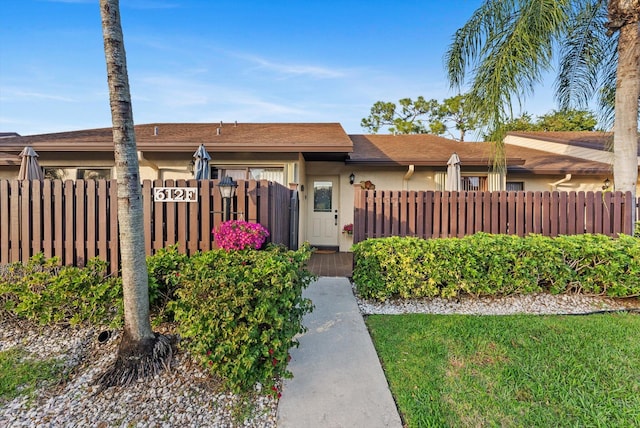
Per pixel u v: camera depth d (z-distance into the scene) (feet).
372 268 16.20
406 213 19.89
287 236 22.39
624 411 7.86
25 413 7.80
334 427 7.51
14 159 30.58
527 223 19.75
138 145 26.13
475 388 8.88
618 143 19.84
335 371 9.86
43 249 14.65
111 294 11.10
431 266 15.78
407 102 71.77
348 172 33.45
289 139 28.22
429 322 13.28
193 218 14.56
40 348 10.52
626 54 19.19
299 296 10.80
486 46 20.45
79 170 28.53
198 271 9.70
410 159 30.86
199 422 7.63
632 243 16.30
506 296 16.47
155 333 10.07
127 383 8.79
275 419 7.81
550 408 8.04
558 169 31.81
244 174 28.35
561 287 16.08
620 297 16.29
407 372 9.73
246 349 8.25
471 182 32.12
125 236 9.32
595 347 10.91
